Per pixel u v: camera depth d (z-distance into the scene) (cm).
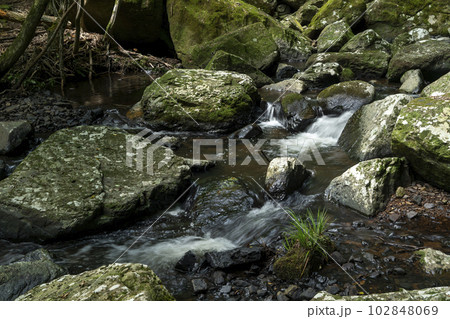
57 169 336
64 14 596
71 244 298
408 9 799
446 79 420
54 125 486
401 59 604
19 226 300
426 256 255
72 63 709
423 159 319
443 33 771
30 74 644
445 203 308
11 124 428
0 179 370
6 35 761
